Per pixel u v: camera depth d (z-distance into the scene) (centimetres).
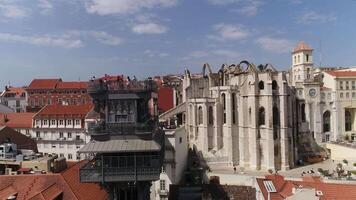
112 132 5384
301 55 16375
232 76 12369
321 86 14362
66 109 13612
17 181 5588
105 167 5209
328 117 14262
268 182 6366
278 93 11012
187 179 10194
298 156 12231
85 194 5659
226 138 11394
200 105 11588
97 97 5562
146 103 5606
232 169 10938
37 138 13425
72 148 13062
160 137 6075
